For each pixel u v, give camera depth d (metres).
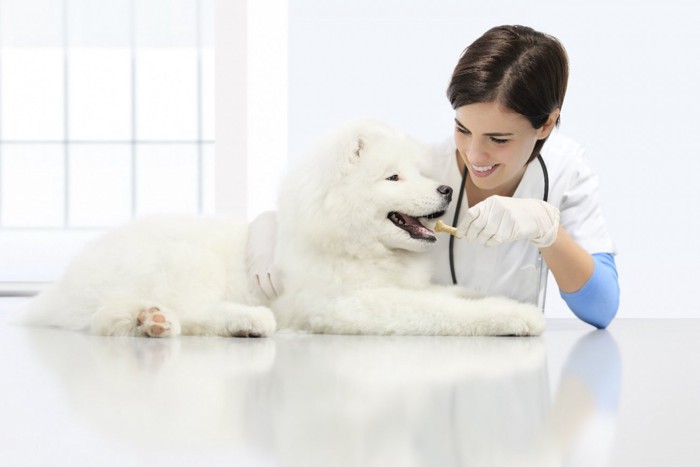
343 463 0.91
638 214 5.36
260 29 4.97
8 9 11.02
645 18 5.38
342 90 5.54
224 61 4.86
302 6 5.55
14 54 11.16
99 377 1.49
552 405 1.25
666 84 5.38
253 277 2.37
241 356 1.78
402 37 5.61
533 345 2.04
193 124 10.98
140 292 2.28
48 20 11.05
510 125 2.11
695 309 5.33
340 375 1.52
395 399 1.29
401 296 2.23
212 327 2.20
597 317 2.50
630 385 1.44
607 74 5.39
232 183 4.89
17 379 1.46
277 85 5.01
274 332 2.23
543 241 2.26
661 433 1.06
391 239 2.26
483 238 2.20
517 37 2.15
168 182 11.12
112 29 10.95
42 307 2.48
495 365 1.67
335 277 2.26
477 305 2.24
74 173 11.38
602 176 5.39
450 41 5.62
